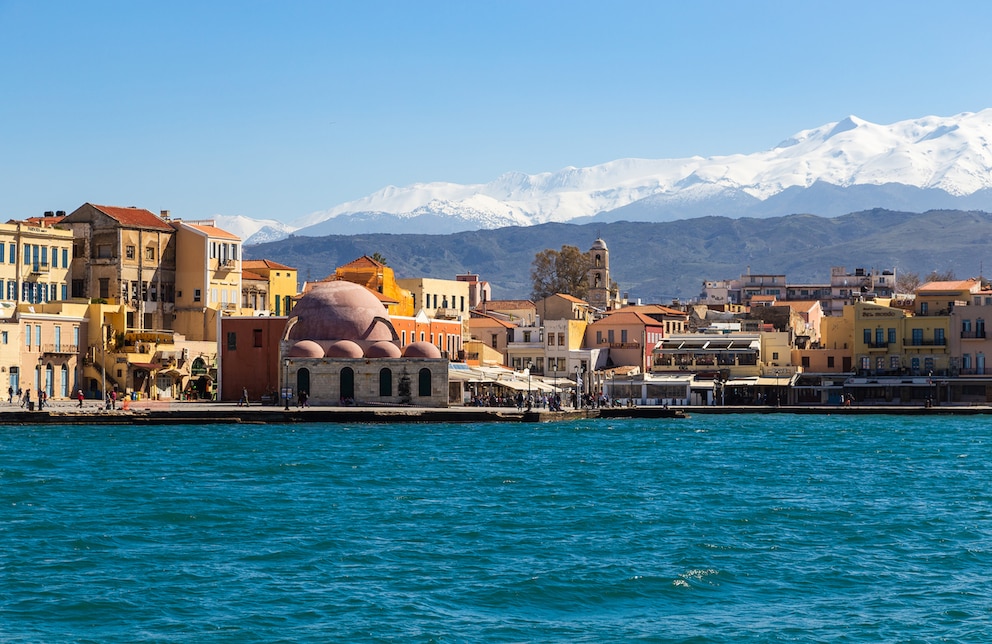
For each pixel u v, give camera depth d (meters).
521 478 110.94
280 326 199.88
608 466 121.88
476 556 75.19
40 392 178.00
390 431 165.50
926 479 112.69
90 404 189.00
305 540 79.62
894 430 178.75
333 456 129.25
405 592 66.69
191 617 61.88
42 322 194.88
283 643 58.00
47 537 80.25
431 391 191.25
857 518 89.31
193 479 108.81
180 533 81.94
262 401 197.12
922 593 67.44
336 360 190.88
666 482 109.06
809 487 106.44
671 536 81.75
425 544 78.56
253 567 72.06
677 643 59.00
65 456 127.56
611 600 66.06
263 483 106.38
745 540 80.69
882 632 60.47
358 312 199.12
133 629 60.06
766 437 162.88
